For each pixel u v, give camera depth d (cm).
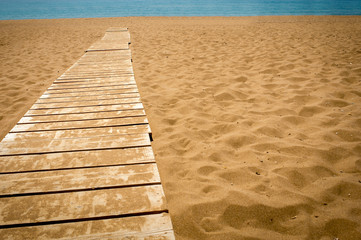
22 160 210
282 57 642
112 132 260
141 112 310
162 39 934
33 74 558
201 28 1174
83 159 213
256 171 229
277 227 171
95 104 336
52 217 154
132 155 219
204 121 333
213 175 225
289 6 2333
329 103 367
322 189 203
